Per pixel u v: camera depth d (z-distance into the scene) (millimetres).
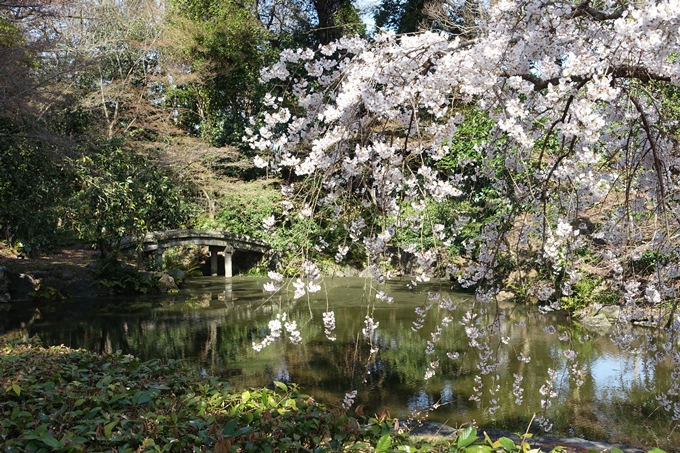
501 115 2738
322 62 2865
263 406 3215
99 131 14898
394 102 2420
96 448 2602
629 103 2803
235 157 17203
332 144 2578
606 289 7684
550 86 2266
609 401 4988
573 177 2627
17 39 10414
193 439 2729
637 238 3324
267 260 15766
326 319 2986
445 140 2684
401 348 6965
